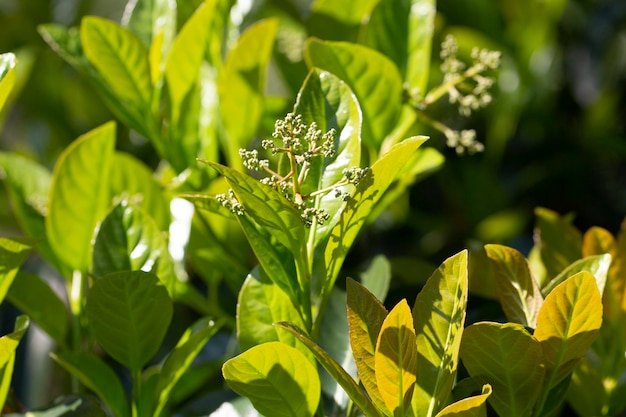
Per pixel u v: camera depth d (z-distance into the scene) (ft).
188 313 4.36
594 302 3.03
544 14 5.19
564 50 5.64
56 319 3.69
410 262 4.28
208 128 3.86
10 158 3.97
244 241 4.04
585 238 3.47
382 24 3.76
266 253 3.16
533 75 5.37
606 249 3.46
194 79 3.77
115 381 3.41
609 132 5.46
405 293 3.68
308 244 3.16
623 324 3.45
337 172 3.17
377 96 3.59
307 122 3.19
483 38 4.82
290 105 4.01
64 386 4.35
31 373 4.36
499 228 4.87
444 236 5.02
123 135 4.94
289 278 3.18
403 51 3.76
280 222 3.05
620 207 5.44
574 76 5.65
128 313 3.27
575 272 3.21
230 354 3.61
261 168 3.10
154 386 3.49
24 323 3.16
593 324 3.05
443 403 3.01
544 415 3.20
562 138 5.48
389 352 2.96
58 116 5.10
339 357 3.48
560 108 5.53
